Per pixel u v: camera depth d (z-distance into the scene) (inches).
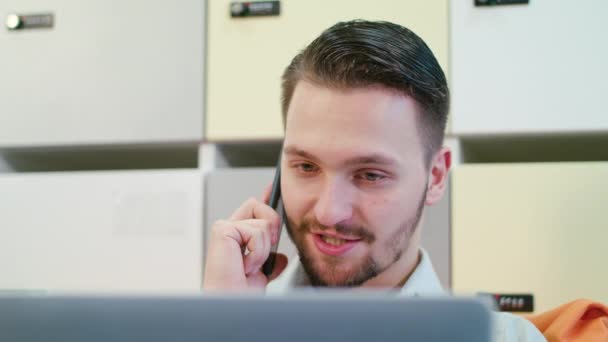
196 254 44.4
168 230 44.8
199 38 46.1
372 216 27.4
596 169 40.6
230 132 45.4
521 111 42.2
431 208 41.8
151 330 11.6
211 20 46.1
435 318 11.2
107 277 45.2
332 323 11.3
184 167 56.4
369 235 27.7
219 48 45.9
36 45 48.1
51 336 11.8
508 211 41.2
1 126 48.1
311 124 27.3
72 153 51.7
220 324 11.4
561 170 40.9
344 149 26.9
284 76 29.8
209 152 46.0
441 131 28.8
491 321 11.1
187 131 45.9
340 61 26.8
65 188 46.3
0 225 46.8
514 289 40.8
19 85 48.1
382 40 27.1
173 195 44.9
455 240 41.5
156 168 56.6
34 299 11.9
